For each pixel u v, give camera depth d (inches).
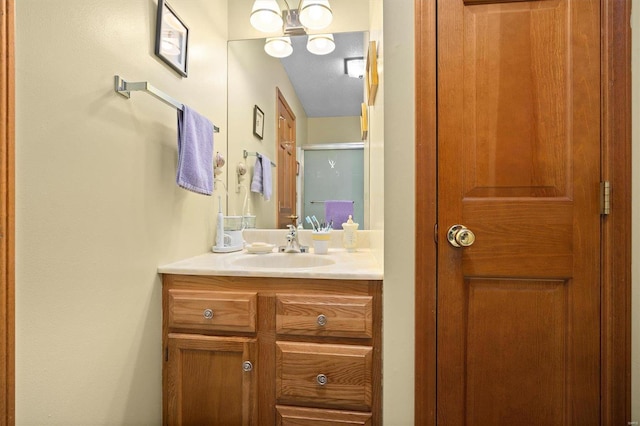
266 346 43.3
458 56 38.2
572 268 37.1
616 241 36.2
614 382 36.3
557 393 37.6
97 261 34.4
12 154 25.2
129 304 39.3
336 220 71.2
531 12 37.5
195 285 45.1
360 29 67.3
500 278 38.3
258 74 70.3
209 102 60.9
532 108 37.6
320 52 69.3
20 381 26.6
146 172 42.6
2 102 24.4
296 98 70.9
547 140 37.4
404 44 39.3
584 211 36.9
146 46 42.3
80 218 32.1
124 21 38.1
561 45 37.1
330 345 41.6
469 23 38.1
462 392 38.7
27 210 26.9
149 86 37.4
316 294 42.2
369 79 52.7
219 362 44.1
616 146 36.1
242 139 70.1
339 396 40.9
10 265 25.2
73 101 31.1
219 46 65.4
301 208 72.0
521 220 37.7
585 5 36.5
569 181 37.1
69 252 31.0
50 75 28.7
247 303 42.9
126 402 38.6
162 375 45.1
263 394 43.1
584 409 37.0
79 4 31.6
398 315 39.5
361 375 40.5
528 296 38.1
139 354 41.0
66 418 30.8
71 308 31.3
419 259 39.0
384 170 39.6
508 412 38.3
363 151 70.6
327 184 71.7
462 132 38.3
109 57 35.7
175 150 49.4
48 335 29.0
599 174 36.6
